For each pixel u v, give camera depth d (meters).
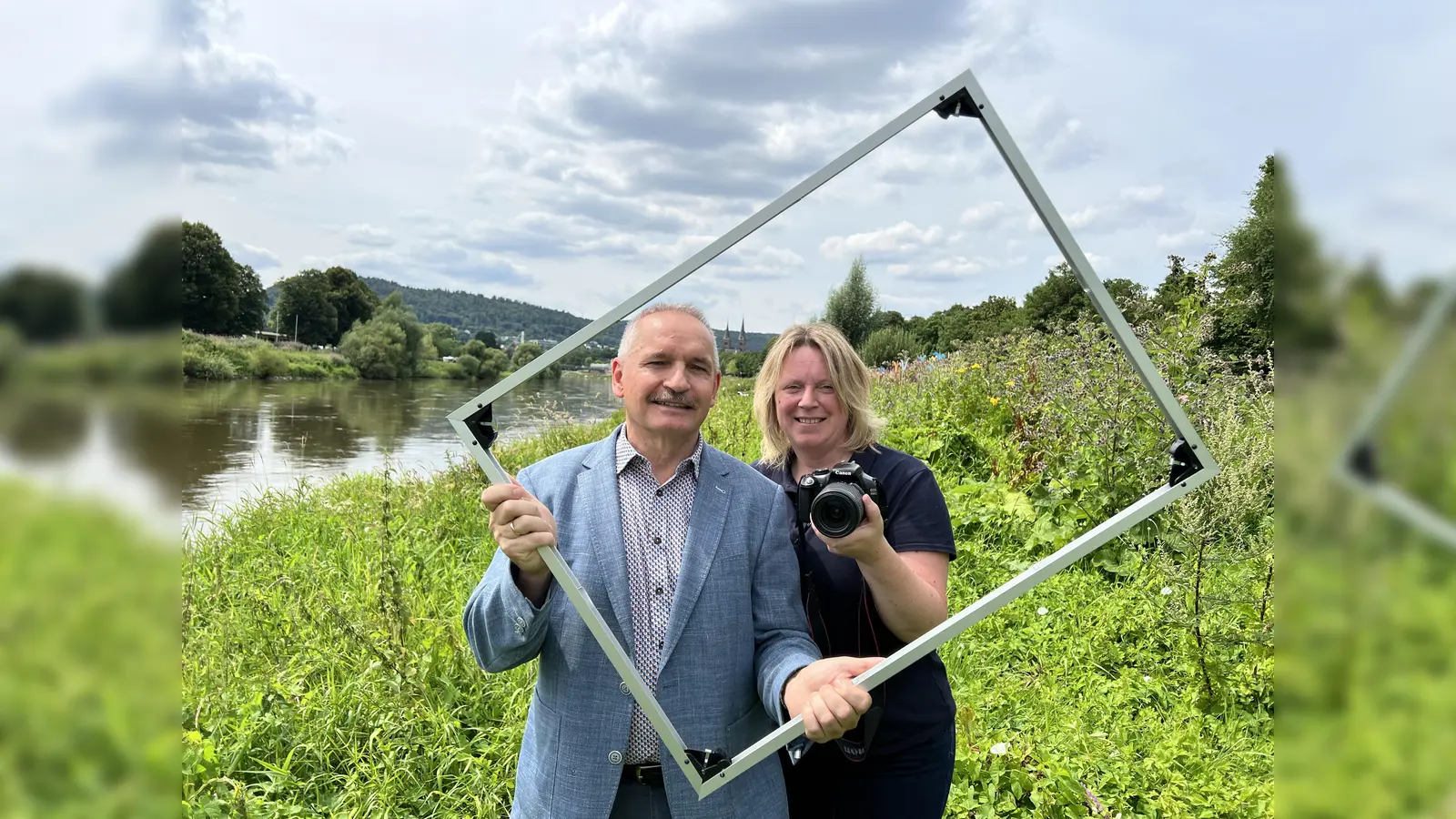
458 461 7.09
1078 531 4.91
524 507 1.63
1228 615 3.66
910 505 2.04
